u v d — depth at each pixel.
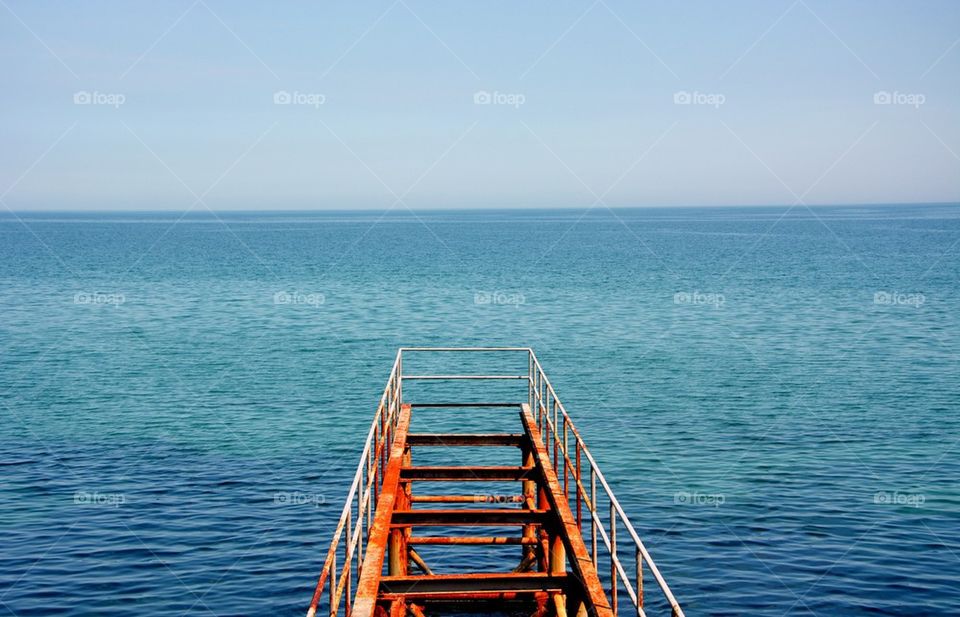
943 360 48.66
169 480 27.41
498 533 23.66
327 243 191.50
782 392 40.47
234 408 38.03
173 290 88.88
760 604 18.72
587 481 26.86
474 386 43.28
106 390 42.09
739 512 24.03
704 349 53.28
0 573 20.33
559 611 12.90
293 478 27.67
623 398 39.44
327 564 9.20
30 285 94.69
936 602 18.73
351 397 40.25
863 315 67.69
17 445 31.80
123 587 19.66
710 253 145.50
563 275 104.31
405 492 16.89
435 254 148.25
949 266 112.31
